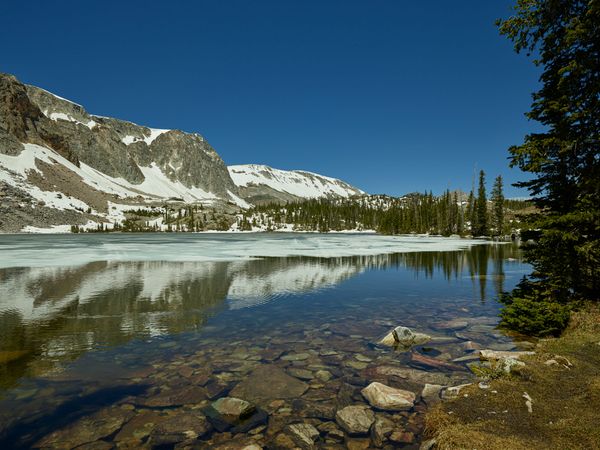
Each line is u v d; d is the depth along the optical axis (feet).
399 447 15.69
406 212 446.19
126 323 38.27
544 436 14.67
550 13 34.86
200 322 38.91
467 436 14.75
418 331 35.24
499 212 278.87
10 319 39.73
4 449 15.42
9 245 186.29
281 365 25.96
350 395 20.92
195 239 290.56
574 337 27.91
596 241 31.65
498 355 26.11
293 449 15.51
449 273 82.43
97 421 17.87
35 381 23.03
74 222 515.91
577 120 34.06
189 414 18.60
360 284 66.49
